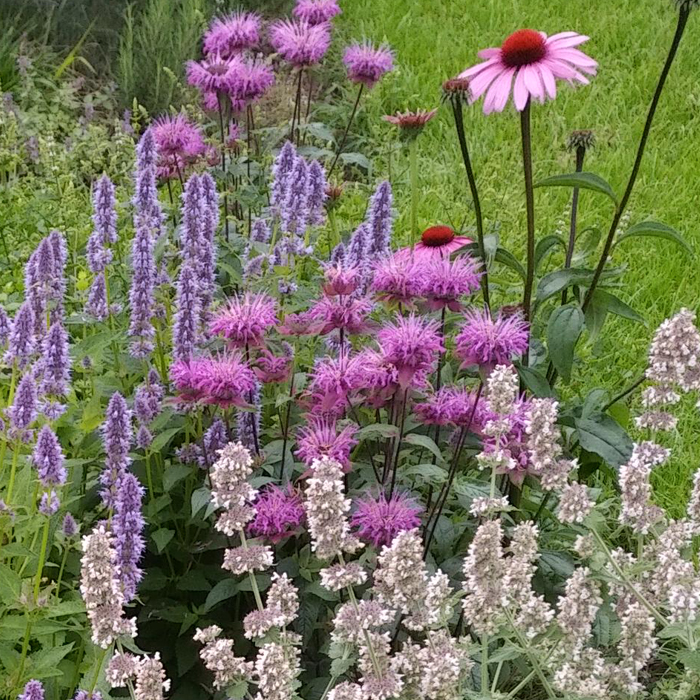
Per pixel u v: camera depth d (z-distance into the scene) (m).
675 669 1.44
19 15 3.09
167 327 1.58
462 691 1.27
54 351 1.38
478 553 1.25
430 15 3.46
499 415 1.32
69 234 1.88
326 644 1.41
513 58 1.48
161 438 1.46
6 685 1.33
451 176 2.54
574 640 1.29
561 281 1.52
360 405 1.47
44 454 1.33
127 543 1.36
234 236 1.80
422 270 1.44
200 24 3.08
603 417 1.52
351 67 1.87
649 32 3.28
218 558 1.52
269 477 1.46
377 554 1.38
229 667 1.28
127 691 1.42
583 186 1.49
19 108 2.77
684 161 2.66
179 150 1.82
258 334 1.42
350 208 2.26
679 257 2.23
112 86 2.96
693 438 1.81
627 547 1.64
